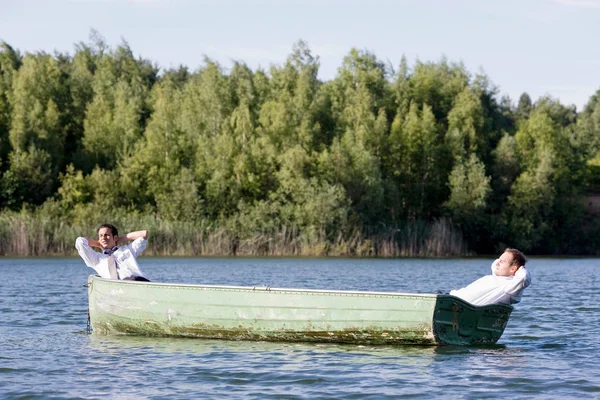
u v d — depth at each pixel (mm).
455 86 125875
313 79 121625
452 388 17641
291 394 17078
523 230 109625
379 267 70562
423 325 21609
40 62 117250
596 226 115812
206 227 92125
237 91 118562
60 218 92312
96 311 24750
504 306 22797
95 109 112625
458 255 101812
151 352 21672
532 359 21000
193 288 23453
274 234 94562
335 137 106625
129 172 100688
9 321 28484
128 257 24734
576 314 31312
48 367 19781
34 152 100938
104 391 17359
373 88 120938
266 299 22844
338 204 97250
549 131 118062
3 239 82938
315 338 22641
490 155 118562
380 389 17516
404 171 114250
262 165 101750
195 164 103812
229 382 18141
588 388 17734
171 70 158750
